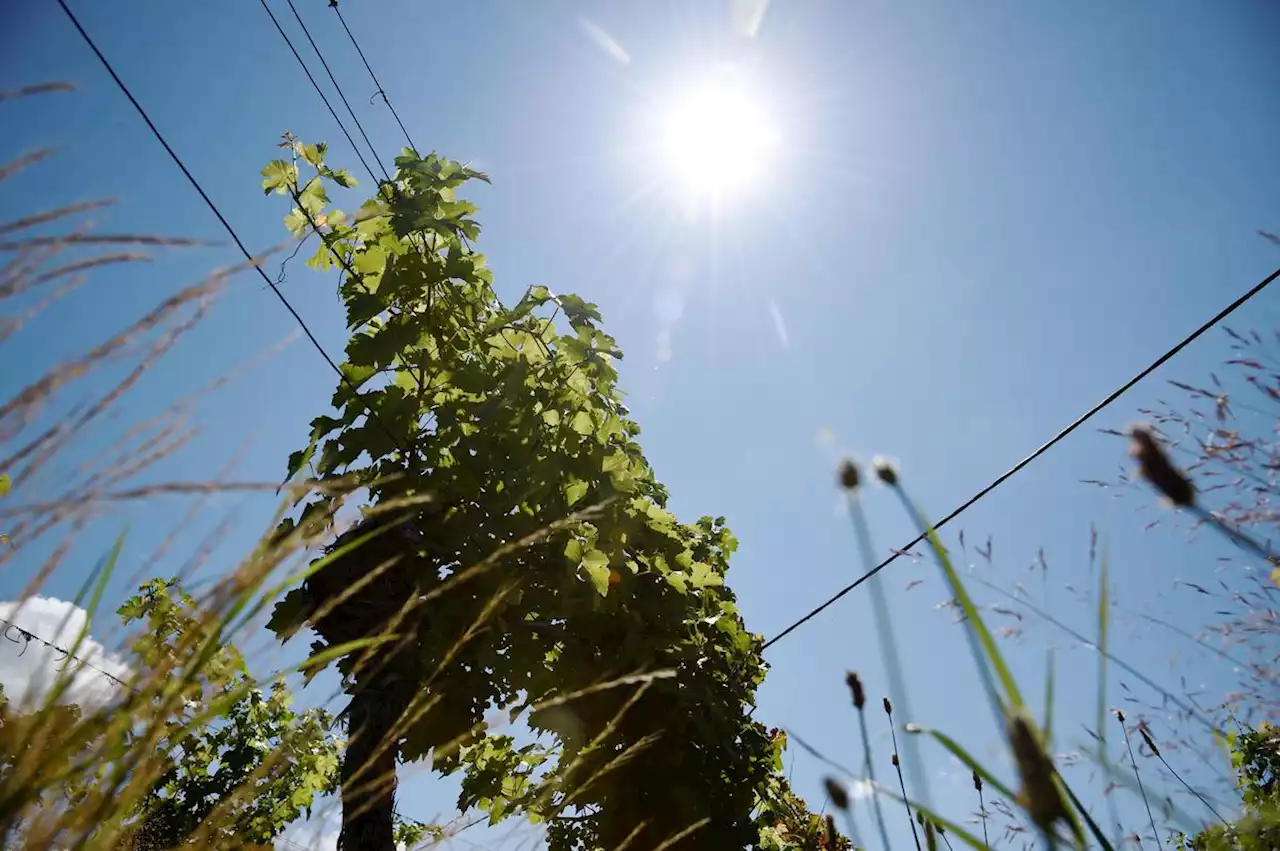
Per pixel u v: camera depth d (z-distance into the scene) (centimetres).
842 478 108
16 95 123
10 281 115
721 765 625
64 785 118
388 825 390
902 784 134
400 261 586
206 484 127
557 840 588
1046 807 76
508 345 634
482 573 506
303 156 594
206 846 152
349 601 435
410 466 523
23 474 118
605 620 601
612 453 642
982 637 85
